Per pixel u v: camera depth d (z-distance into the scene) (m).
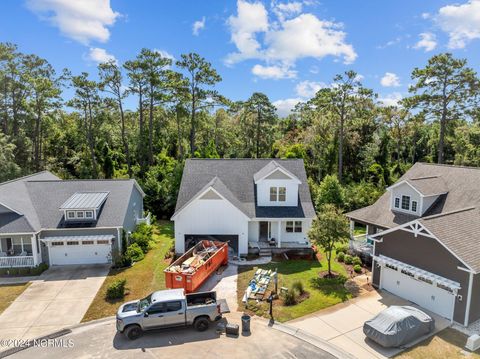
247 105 62.62
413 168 28.75
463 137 57.47
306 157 50.97
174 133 64.44
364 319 17.03
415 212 23.38
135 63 45.94
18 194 26.86
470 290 15.68
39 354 14.51
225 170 31.30
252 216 27.33
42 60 46.75
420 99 40.00
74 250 25.39
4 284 21.94
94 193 28.27
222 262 24.53
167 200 38.69
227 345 14.92
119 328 15.38
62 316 17.77
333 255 26.72
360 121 50.66
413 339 15.10
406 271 18.44
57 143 55.41
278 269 23.75
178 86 47.31
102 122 52.34
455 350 14.36
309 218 27.28
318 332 15.91
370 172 47.09
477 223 18.72
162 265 24.86
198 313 15.86
